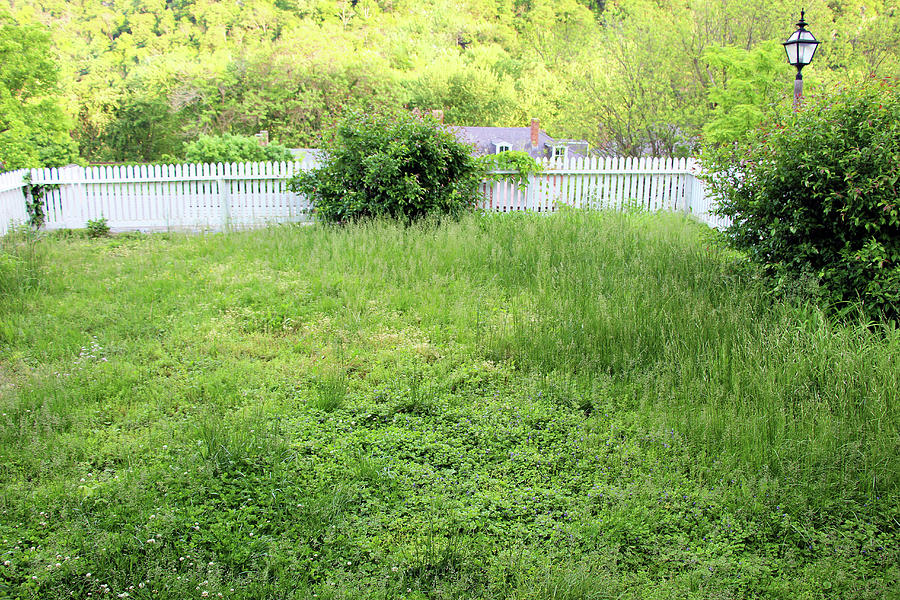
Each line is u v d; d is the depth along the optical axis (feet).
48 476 14.80
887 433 15.72
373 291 27.78
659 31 88.07
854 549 13.02
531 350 21.33
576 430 17.08
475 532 13.52
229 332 23.85
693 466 15.30
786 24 85.30
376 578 12.12
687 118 81.25
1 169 62.18
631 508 14.06
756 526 13.65
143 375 19.97
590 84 90.48
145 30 215.51
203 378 19.70
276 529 13.37
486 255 32.09
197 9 220.64
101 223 44.98
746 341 19.89
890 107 22.63
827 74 79.05
